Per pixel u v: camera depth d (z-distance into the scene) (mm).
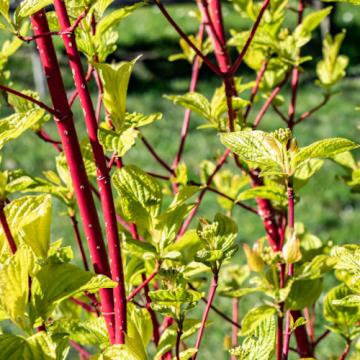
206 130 11133
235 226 1711
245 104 2406
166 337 1852
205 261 1646
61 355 1605
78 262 7371
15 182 1766
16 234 1733
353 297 1755
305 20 2686
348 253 1770
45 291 1518
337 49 2926
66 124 1654
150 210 1763
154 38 16078
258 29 2680
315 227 8289
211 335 6148
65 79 13008
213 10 2555
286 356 1993
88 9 1613
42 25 1648
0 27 1604
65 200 2328
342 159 2527
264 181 2471
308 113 2896
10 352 1417
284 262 1997
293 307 2064
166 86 13484
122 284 1679
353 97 12102
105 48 2314
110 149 1701
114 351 1612
